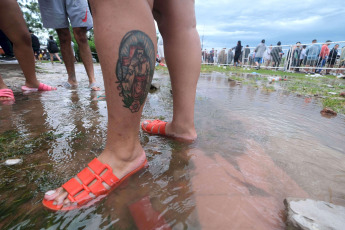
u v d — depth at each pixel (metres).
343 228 0.66
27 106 2.16
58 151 1.21
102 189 0.86
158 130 1.49
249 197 0.84
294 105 2.61
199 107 2.26
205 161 1.11
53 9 2.96
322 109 2.47
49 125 1.61
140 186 0.91
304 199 0.79
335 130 1.70
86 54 3.27
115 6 0.79
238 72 9.03
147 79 0.90
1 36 5.97
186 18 1.20
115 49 0.81
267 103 2.64
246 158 1.15
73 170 1.02
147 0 0.87
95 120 1.74
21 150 1.21
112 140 0.93
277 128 1.68
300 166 1.09
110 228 0.69
